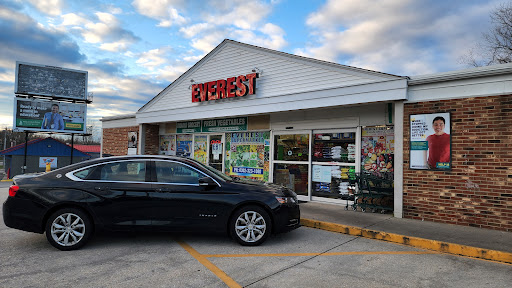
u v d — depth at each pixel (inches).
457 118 269.3
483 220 255.9
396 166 298.4
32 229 204.1
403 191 293.9
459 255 207.6
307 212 313.7
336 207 341.4
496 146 251.6
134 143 573.3
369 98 310.0
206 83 455.2
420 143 286.5
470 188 262.1
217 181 223.8
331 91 336.8
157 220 214.1
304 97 358.0
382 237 240.5
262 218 218.8
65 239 204.7
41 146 1043.9
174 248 213.3
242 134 452.4
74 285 152.5
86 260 187.8
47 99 1028.5
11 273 167.0
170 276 165.3
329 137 368.5
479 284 159.5
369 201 334.6
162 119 521.3
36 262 183.8
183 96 500.7
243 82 414.3
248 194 220.4
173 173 224.2
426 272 175.5
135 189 214.2
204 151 500.4
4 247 211.6
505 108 248.4
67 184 209.9
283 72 383.6
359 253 208.4
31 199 203.9
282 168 406.9
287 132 402.0
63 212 205.9
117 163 222.2
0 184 762.2
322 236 249.4
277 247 218.4
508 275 172.4
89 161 222.1
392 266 184.4
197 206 216.4
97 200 208.5
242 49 426.6
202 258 193.9
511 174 245.1
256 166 433.7
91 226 210.7
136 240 231.5
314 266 182.9
